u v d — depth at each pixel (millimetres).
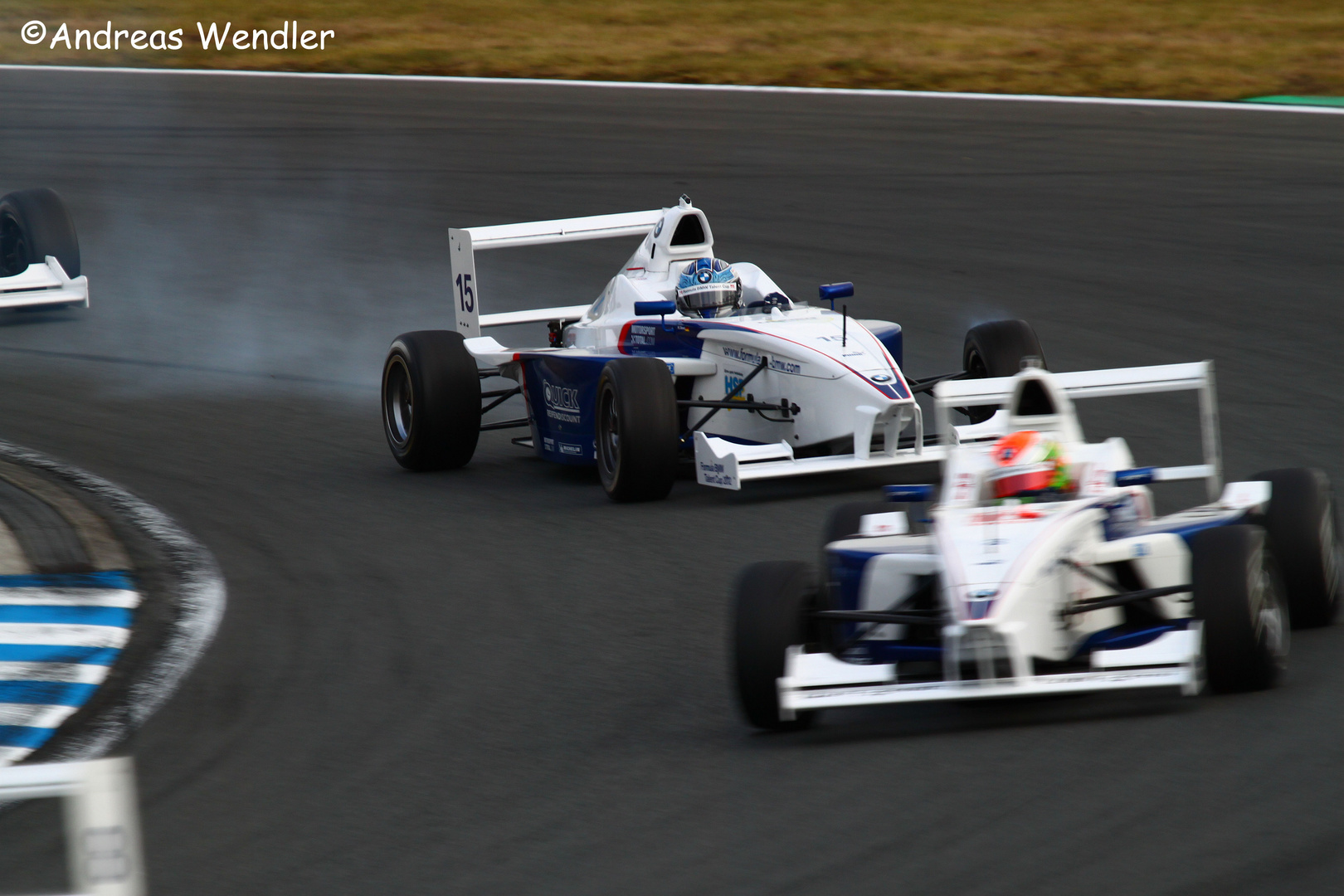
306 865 18812
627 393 34094
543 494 36438
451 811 20031
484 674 25203
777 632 20875
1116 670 20297
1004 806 18500
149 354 52031
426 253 63469
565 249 64250
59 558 31766
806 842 18141
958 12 101562
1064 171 68312
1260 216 60156
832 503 33906
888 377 33188
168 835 19969
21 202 58750
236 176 76188
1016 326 35719
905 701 20719
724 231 62844
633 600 28484
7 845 19891
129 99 92500
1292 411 39750
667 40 99312
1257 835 17203
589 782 20578
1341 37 89375
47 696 24750
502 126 82438
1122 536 23422
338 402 46156
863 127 78062
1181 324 48844
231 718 23812
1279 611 21422
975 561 21062
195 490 37188
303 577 30734
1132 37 92688
